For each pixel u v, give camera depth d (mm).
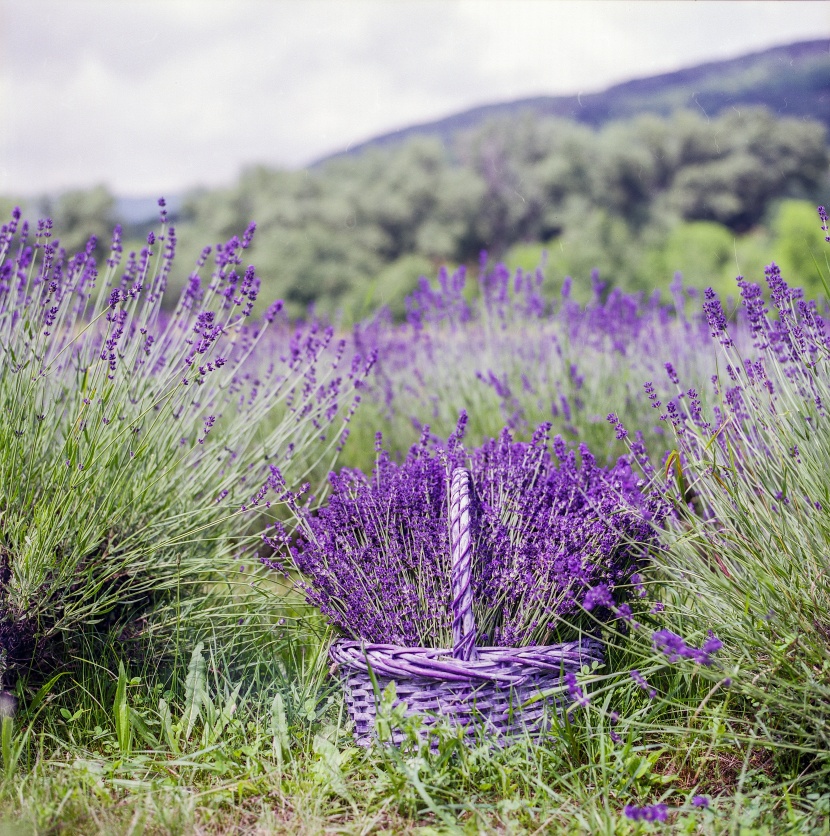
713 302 1953
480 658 1748
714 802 1592
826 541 1701
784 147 26562
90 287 2281
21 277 2223
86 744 1852
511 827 1516
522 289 4605
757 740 1581
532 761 1716
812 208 22500
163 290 2355
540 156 28219
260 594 2221
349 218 26562
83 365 2258
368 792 1675
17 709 1862
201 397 2660
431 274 25344
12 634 1935
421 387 4152
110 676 1995
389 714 1715
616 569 2002
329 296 24422
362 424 4004
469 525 1810
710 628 1863
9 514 1956
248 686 2094
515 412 3479
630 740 1652
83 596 1995
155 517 2178
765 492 1809
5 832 1477
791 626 1708
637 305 4293
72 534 1979
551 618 1934
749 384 1930
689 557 1991
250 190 27703
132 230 26484
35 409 2094
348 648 1856
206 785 1708
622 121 31141
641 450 2082
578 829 1525
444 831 1540
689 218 26234
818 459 1779
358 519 2105
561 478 2125
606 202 26344
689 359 3723
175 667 2033
